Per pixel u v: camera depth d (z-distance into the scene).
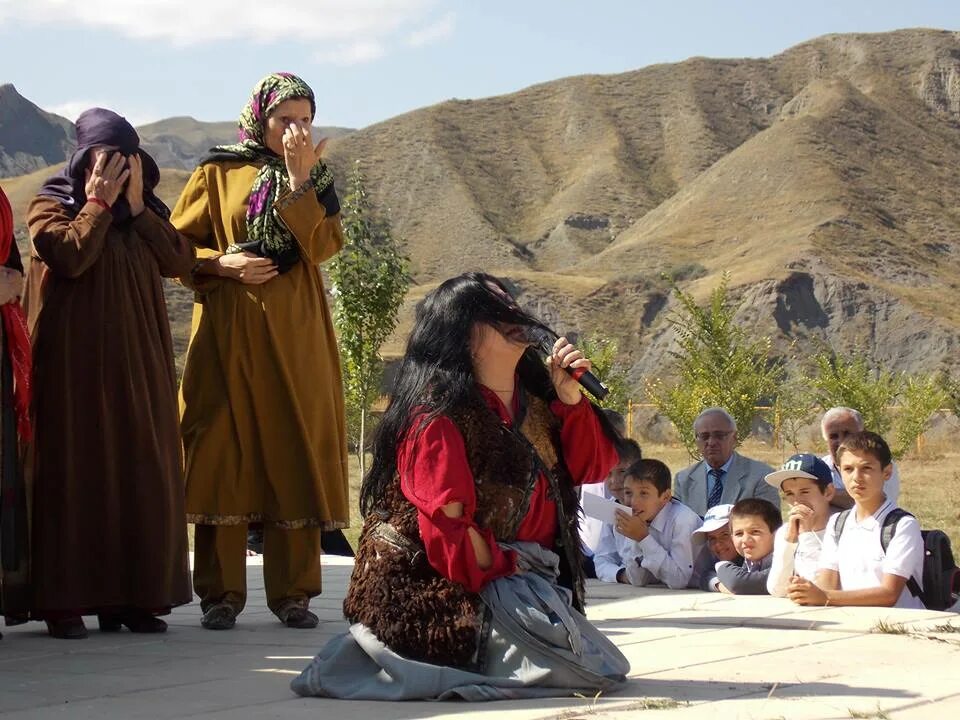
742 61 166.00
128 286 6.11
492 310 4.40
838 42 163.12
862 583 6.79
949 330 79.31
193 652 5.55
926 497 23.31
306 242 6.35
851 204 105.06
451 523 4.21
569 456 4.54
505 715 3.93
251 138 6.65
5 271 5.77
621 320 89.12
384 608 4.33
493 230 129.00
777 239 98.56
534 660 4.24
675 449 40.72
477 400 4.32
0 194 5.94
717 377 28.61
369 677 4.38
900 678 4.57
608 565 8.45
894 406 33.44
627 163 144.62
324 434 6.46
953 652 5.17
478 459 4.29
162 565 6.00
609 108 156.00
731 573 7.61
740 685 4.45
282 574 6.42
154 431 6.05
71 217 6.07
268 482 6.36
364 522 4.50
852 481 6.86
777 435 39.09
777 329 80.12
